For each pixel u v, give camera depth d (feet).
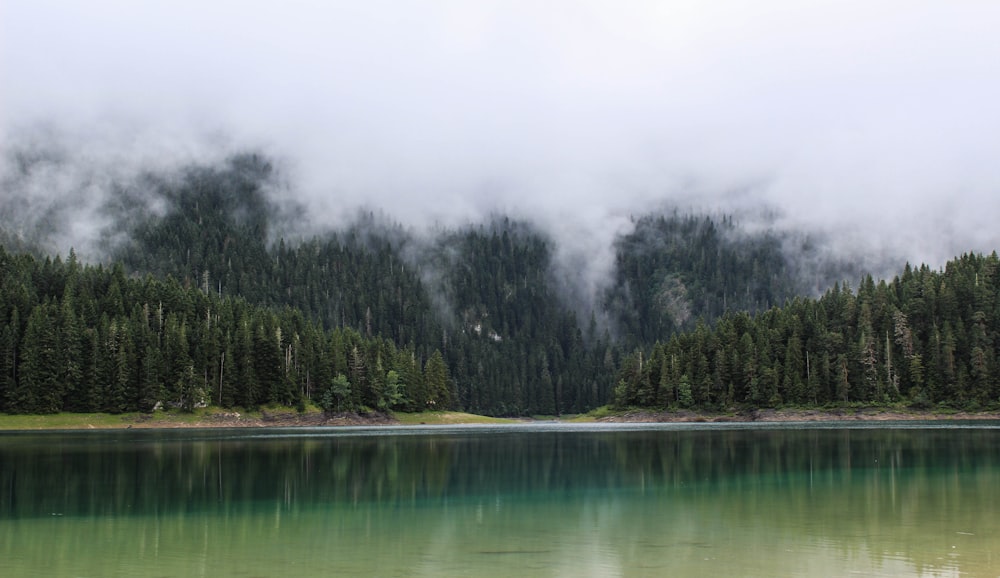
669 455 277.03
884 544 125.29
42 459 264.93
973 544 125.08
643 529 139.95
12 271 590.96
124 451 296.71
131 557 120.57
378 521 150.41
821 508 160.45
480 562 115.85
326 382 591.78
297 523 148.87
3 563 116.57
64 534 138.92
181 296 623.77
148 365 512.22
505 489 192.75
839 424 512.63
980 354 546.26
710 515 153.69
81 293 580.30
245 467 242.78
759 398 589.73
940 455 265.34
